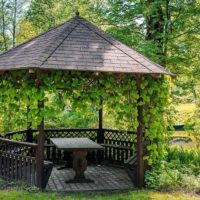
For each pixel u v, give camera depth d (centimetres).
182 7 1286
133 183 877
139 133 865
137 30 1386
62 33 888
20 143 866
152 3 1230
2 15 2738
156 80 869
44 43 865
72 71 811
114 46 882
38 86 804
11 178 887
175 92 1284
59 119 1459
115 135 1144
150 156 874
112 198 774
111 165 1105
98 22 1440
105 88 838
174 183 854
